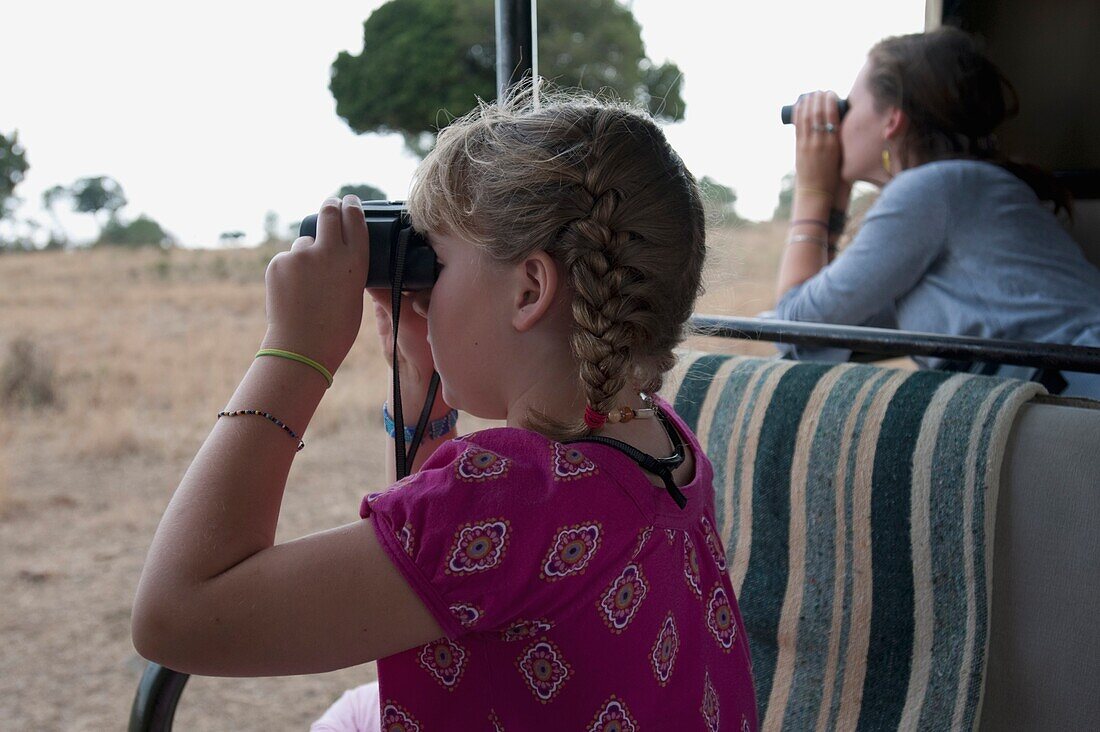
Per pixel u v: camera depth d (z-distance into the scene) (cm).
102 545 389
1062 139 190
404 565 60
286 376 68
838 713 107
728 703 74
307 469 477
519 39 118
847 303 152
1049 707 94
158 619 60
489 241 68
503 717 64
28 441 538
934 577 100
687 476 76
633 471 66
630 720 64
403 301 85
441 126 88
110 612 323
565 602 62
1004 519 97
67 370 692
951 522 99
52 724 248
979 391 101
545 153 67
